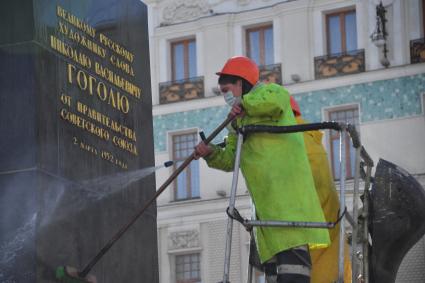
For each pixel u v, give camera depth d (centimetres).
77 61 1063
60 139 1023
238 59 967
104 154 1090
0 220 986
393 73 3662
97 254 1017
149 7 3997
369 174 1023
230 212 886
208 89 3891
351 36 3741
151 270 1159
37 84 1002
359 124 3678
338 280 889
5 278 977
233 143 955
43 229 987
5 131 995
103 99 1101
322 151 1036
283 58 3803
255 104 918
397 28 3678
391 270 1015
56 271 994
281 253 902
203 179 3806
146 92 1189
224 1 3909
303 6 3784
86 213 1049
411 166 3612
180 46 3962
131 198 1132
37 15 1014
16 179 988
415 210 1000
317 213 912
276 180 909
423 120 3625
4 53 1005
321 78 3738
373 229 1008
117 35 1143
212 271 3756
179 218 3809
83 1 1082
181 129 3894
